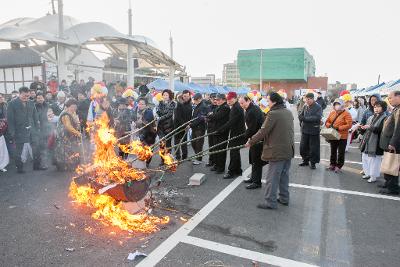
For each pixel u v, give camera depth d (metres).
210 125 7.89
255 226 4.50
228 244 3.96
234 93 6.86
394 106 5.89
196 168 7.96
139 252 3.67
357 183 6.78
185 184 6.49
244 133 6.35
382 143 5.99
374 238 4.20
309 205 5.39
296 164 8.64
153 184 6.36
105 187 4.46
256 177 6.26
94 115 8.02
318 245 3.98
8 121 6.86
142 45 15.06
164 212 4.95
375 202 5.58
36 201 5.30
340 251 3.85
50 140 7.63
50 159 8.24
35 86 11.16
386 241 4.12
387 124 5.91
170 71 18.31
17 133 6.97
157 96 8.16
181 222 4.58
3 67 19.28
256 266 3.48
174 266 3.44
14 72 18.88
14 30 11.54
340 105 7.60
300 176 7.30
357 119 11.61
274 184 5.10
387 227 4.55
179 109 8.12
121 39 14.02
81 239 4.01
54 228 4.30
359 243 4.05
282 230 4.39
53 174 7.02
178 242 3.97
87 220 4.58
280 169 5.08
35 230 4.23
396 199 5.76
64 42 11.58
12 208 4.98
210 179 6.93
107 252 3.70
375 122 6.71
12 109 6.86
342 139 7.58
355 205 5.42
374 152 6.70
